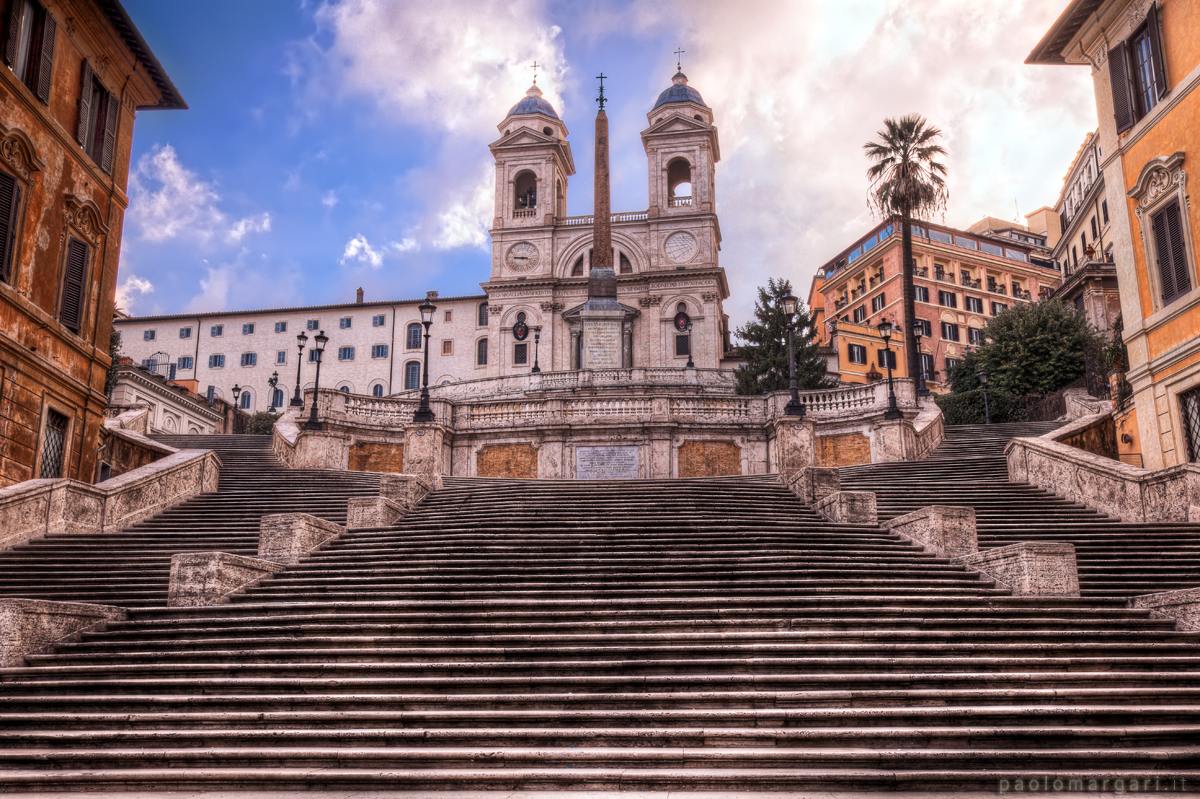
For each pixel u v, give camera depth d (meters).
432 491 20.53
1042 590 12.49
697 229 78.06
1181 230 21.05
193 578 13.02
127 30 23.45
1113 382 26.02
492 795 8.02
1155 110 21.95
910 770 8.25
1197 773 7.96
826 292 95.81
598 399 31.20
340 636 11.48
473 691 10.08
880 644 10.79
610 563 13.91
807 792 7.96
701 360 74.94
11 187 19.42
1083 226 58.53
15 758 8.91
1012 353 44.97
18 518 16.25
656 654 10.66
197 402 57.53
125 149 25.03
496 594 12.75
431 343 85.69
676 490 19.20
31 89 20.28
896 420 27.23
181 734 9.23
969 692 9.41
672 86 83.00
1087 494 18.36
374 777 8.35
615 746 8.89
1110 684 9.80
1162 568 13.83
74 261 22.09
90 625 12.12
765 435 31.12
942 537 14.48
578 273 79.56
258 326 88.75
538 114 83.38
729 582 12.91
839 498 16.73
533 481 21.94
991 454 27.06
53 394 21.00
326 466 29.06
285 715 9.55
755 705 9.51
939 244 82.69
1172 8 21.59
